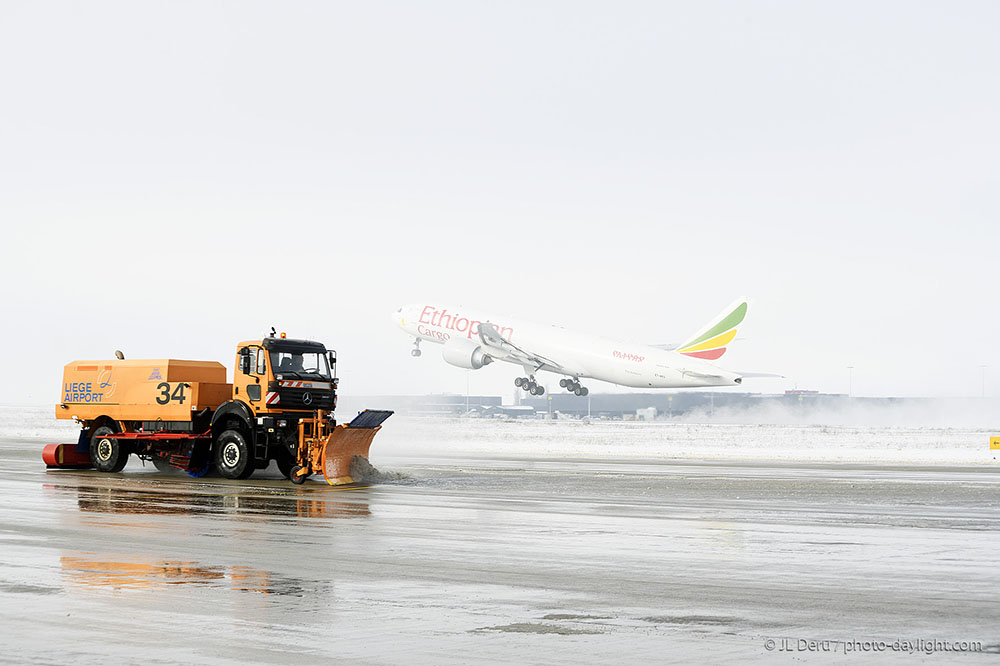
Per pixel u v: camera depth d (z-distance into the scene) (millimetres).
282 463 33062
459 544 17641
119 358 36062
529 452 54594
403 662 9836
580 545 17578
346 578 14242
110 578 14102
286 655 10047
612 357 85750
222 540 18031
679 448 60938
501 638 10797
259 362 31891
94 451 35500
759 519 21781
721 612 12141
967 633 11102
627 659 9977
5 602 12438
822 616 11938
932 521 21578
